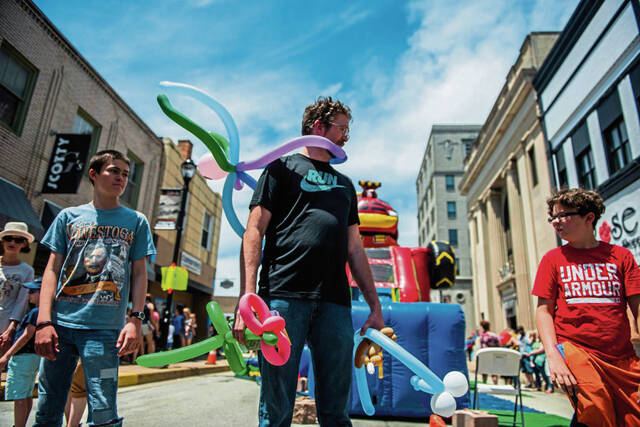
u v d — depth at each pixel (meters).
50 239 2.33
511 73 17.36
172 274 9.38
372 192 6.71
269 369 1.69
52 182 9.73
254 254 1.74
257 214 1.83
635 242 8.65
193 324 14.07
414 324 4.41
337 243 1.89
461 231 37.16
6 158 8.88
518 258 16.45
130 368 8.23
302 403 4.03
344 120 2.15
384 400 4.26
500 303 19.92
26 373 3.02
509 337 11.79
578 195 2.32
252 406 4.79
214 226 21.36
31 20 9.52
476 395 4.66
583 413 1.91
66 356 2.17
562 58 12.37
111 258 2.32
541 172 14.13
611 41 9.85
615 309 2.12
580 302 2.18
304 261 1.79
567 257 2.31
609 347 2.07
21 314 3.28
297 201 1.90
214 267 21.23
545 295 2.31
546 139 13.65
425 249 5.87
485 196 21.33
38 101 9.74
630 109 9.15
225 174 2.27
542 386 9.25
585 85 11.09
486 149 20.31
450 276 5.59
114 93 12.52
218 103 1.96
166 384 6.89
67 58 10.62
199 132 1.86
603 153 10.23
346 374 1.79
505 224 20.05
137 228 2.49
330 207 1.92
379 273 5.59
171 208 10.16
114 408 2.11
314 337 1.81
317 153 2.09
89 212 2.41
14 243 3.55
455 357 4.33
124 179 2.47
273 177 1.93
